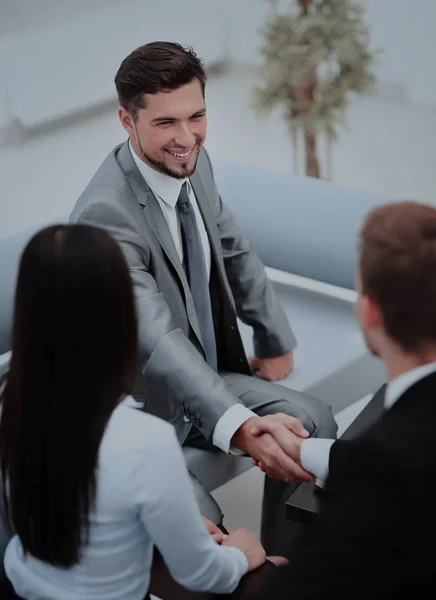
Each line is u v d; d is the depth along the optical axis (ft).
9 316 8.21
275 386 7.28
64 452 4.13
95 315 4.00
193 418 6.46
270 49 12.44
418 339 3.81
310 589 3.69
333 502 3.81
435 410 3.73
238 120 16.98
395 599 3.67
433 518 3.58
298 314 8.98
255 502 8.66
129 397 4.36
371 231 3.88
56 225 4.07
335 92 12.63
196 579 4.68
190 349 6.51
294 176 9.53
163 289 6.85
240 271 7.82
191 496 4.38
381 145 15.69
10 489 4.35
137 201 6.78
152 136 6.54
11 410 4.20
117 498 4.21
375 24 16.38
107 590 4.45
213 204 7.66
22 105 15.87
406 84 16.79
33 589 4.59
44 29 15.58
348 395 8.31
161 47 6.50
